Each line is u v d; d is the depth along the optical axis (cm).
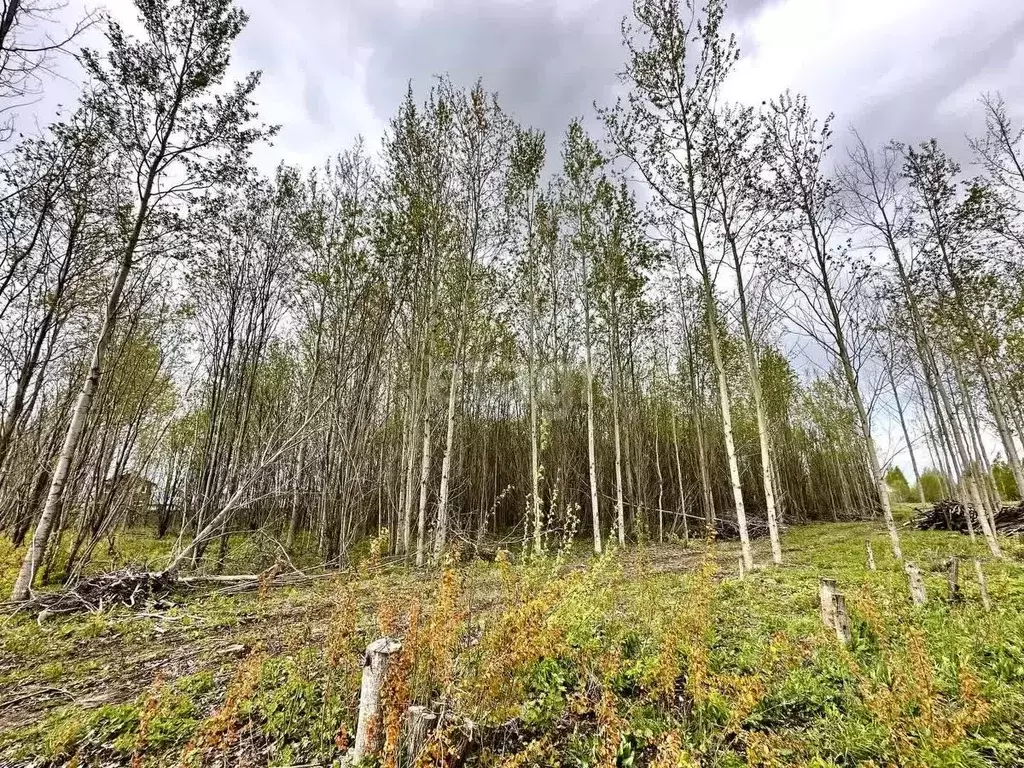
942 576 892
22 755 394
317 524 1817
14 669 590
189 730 418
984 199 1230
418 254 1588
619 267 1783
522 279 1869
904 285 1352
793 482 3180
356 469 1609
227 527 1438
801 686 453
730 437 1234
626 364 2342
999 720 383
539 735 397
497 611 509
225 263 1554
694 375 2088
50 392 1585
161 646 673
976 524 1766
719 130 1313
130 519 2067
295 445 1425
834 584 577
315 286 1642
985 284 1305
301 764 366
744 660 516
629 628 578
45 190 1131
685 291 2086
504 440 2730
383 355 1866
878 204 1347
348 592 552
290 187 1611
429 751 313
